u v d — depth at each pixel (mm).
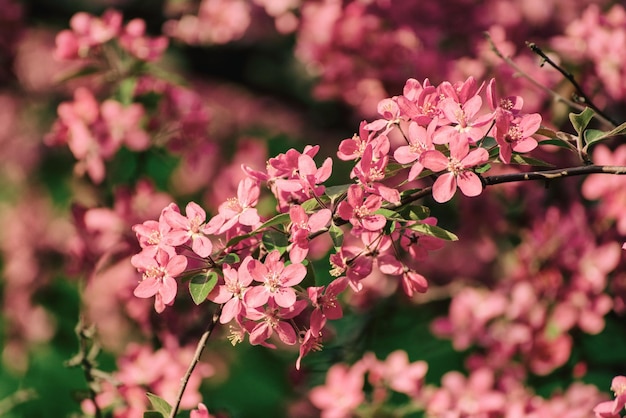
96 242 2318
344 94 2621
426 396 2168
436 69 2480
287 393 2543
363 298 2461
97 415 2064
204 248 1723
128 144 2318
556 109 2322
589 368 2314
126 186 2334
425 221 1737
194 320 2229
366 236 1746
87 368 2062
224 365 2570
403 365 2184
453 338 2324
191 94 2350
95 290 2289
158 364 2105
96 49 2324
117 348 2271
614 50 2289
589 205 2393
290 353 2662
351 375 2170
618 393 1756
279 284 1701
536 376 2301
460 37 2541
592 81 2314
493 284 2535
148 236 1737
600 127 2316
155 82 2342
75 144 2320
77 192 2568
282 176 1756
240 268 1710
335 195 1729
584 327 2254
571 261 2279
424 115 1727
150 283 1723
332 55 2584
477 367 2281
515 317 2287
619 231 2260
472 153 1697
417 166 1703
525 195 2430
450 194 1705
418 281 1747
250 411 2545
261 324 1717
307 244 1705
